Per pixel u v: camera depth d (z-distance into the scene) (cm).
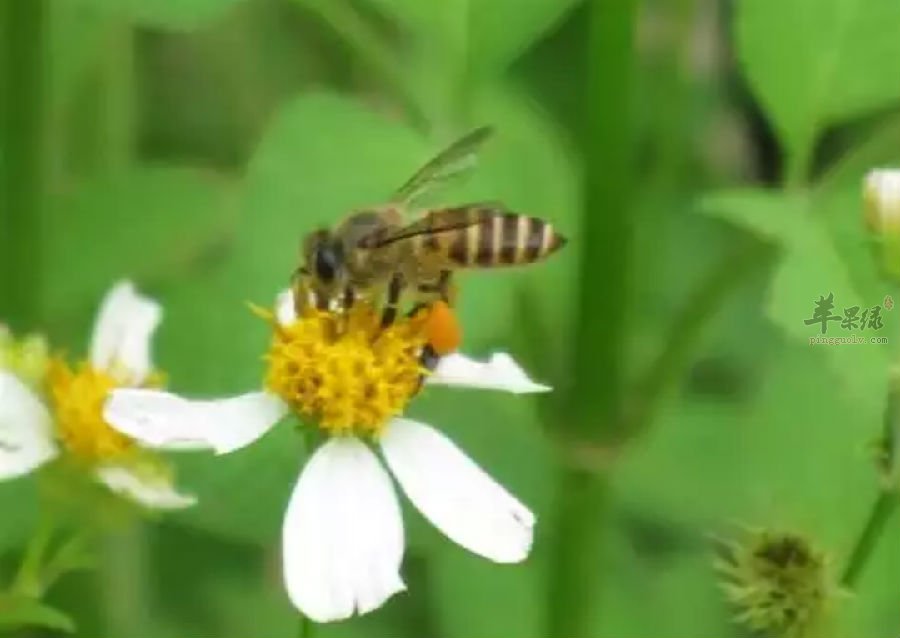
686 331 15
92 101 18
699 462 18
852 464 15
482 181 15
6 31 16
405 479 14
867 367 14
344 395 14
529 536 14
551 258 16
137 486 15
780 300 14
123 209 16
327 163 15
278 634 18
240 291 15
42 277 16
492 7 15
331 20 15
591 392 15
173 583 18
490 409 17
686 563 18
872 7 15
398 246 14
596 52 15
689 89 19
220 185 17
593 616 16
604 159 15
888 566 15
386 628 18
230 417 14
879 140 15
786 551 14
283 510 15
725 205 14
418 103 15
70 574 16
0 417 14
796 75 15
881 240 14
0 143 16
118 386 15
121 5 15
